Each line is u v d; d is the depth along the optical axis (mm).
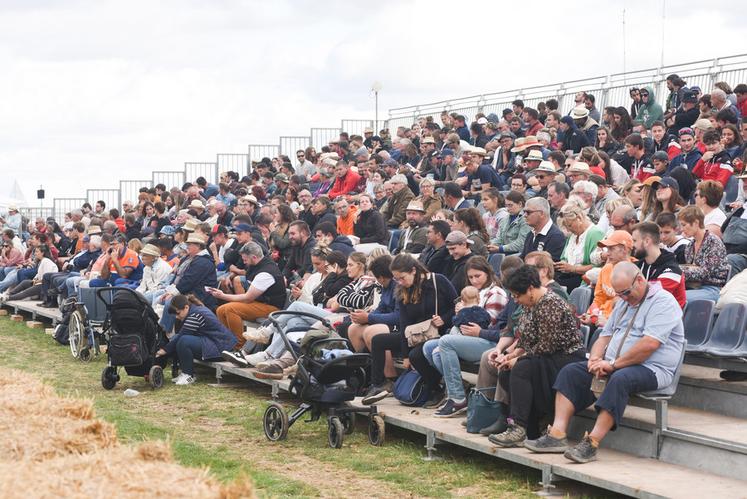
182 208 23797
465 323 9625
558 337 8227
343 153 23406
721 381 8602
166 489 4395
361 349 10930
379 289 11773
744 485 6977
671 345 7848
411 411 9898
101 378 13250
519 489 7883
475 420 8805
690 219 9633
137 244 17609
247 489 4418
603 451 8156
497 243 12680
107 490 4371
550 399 8289
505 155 18047
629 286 7820
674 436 7668
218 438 10016
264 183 24078
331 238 14109
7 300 22016
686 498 6613
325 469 8719
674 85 18469
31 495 4219
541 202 11008
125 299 12930
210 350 13227
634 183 12484
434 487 8047
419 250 13578
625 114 17422
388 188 16625
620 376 7684
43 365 15039
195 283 14125
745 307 8602
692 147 13727
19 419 5820
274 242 15984
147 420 10938
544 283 8977
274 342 12281
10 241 23516
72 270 20984
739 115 16453
